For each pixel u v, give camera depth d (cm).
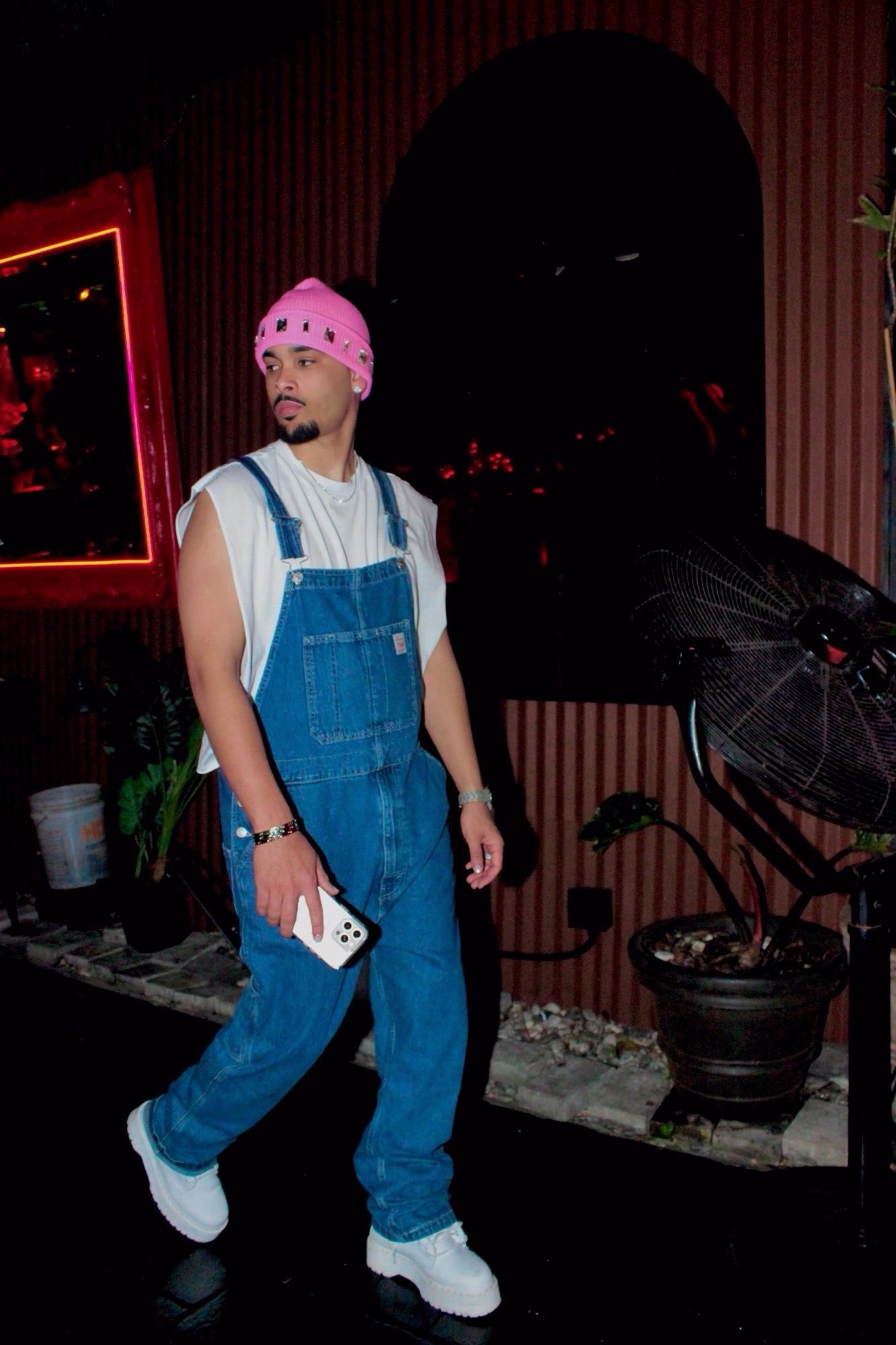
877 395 268
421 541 209
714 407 330
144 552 410
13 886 417
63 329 416
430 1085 198
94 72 406
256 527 180
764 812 289
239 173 376
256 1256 214
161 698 371
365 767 188
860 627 212
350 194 352
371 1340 190
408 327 362
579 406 350
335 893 173
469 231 358
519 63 318
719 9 281
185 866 363
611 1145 254
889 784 195
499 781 335
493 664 344
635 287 341
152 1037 322
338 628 186
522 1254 213
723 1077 249
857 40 263
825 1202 215
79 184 422
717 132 310
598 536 345
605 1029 310
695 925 277
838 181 269
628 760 311
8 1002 353
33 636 452
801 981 237
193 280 392
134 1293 204
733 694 196
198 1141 207
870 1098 199
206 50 365
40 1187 242
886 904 196
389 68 339
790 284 277
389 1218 200
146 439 403
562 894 324
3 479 442
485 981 337
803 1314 190
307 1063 196
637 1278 204
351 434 197
